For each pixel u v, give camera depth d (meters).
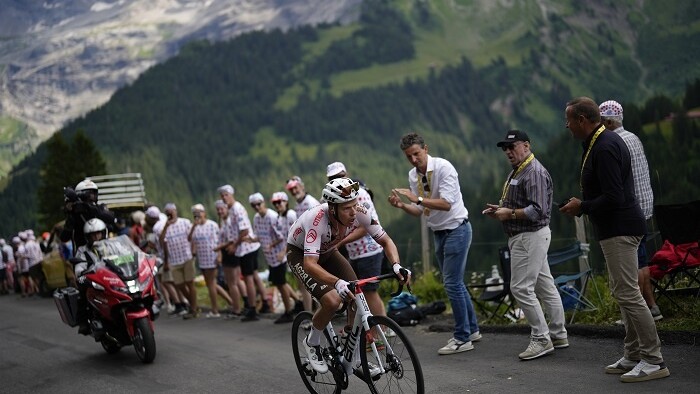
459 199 7.75
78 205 9.73
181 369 8.53
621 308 6.00
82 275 9.30
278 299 13.96
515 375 6.45
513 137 6.98
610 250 5.84
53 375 8.93
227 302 13.66
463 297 7.73
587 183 5.98
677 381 5.59
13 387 8.45
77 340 11.63
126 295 8.86
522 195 6.98
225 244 12.37
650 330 5.73
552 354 6.99
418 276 12.56
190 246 13.34
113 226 10.01
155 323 13.36
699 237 7.62
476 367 6.93
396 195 7.78
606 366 6.34
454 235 7.70
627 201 5.84
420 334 9.05
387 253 5.81
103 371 8.87
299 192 10.45
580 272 8.98
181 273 13.34
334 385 6.31
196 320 13.10
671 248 7.95
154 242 14.20
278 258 11.27
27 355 10.60
